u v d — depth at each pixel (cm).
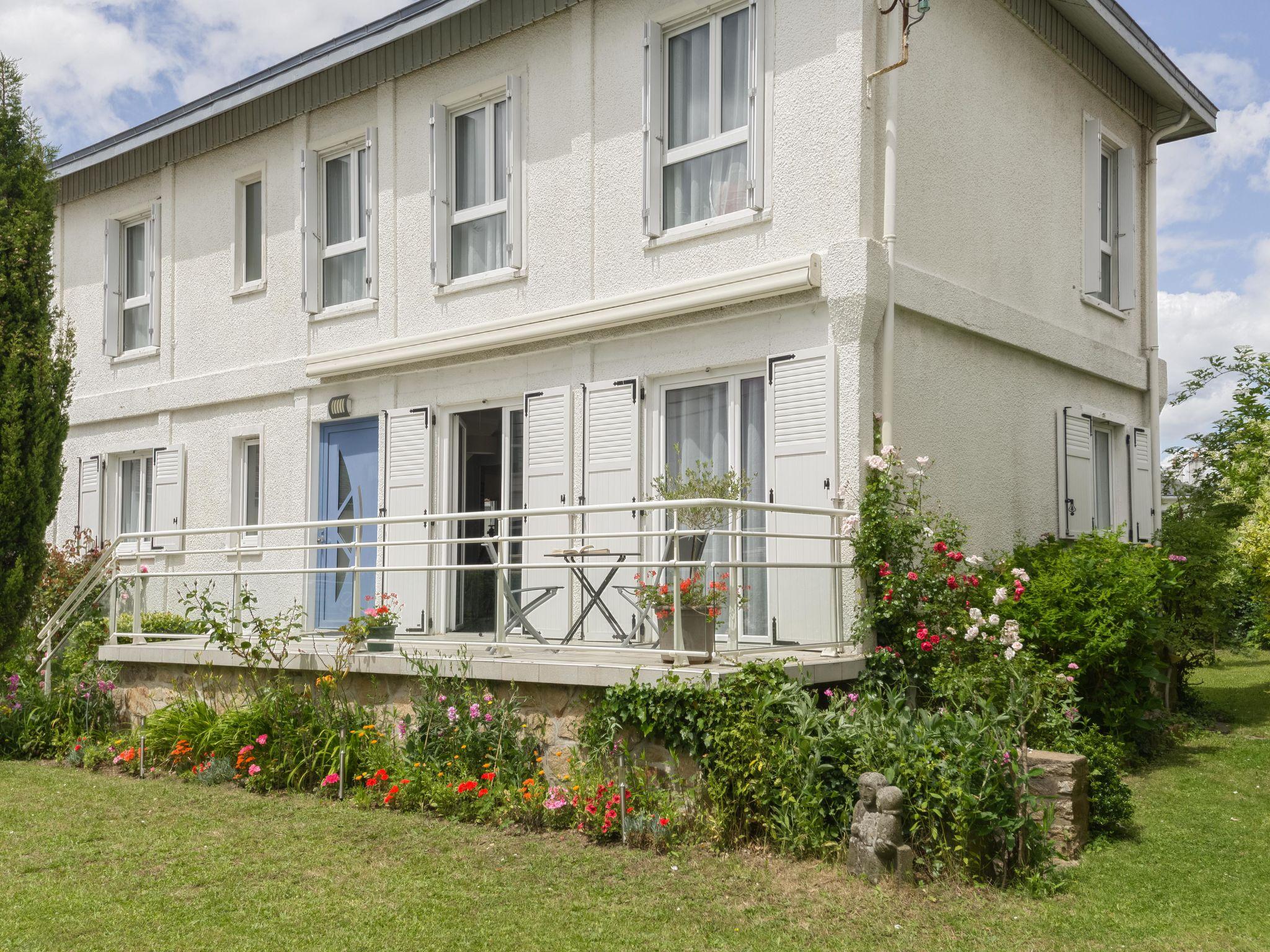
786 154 838
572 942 474
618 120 930
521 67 1001
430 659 767
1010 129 995
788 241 832
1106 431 1173
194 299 1290
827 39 821
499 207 1020
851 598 777
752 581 711
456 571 802
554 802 643
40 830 674
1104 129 1159
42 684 1034
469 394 1023
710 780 614
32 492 1024
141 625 1009
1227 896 536
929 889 536
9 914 516
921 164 865
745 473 855
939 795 550
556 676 699
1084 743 673
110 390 1387
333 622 864
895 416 821
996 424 949
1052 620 790
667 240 893
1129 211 1193
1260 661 1475
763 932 485
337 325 1138
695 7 887
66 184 1443
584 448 930
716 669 654
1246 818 678
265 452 1198
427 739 741
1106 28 1071
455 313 1040
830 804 589
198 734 856
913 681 758
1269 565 1085
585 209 948
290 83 1159
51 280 1057
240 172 1248
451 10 1021
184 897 540
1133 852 610
